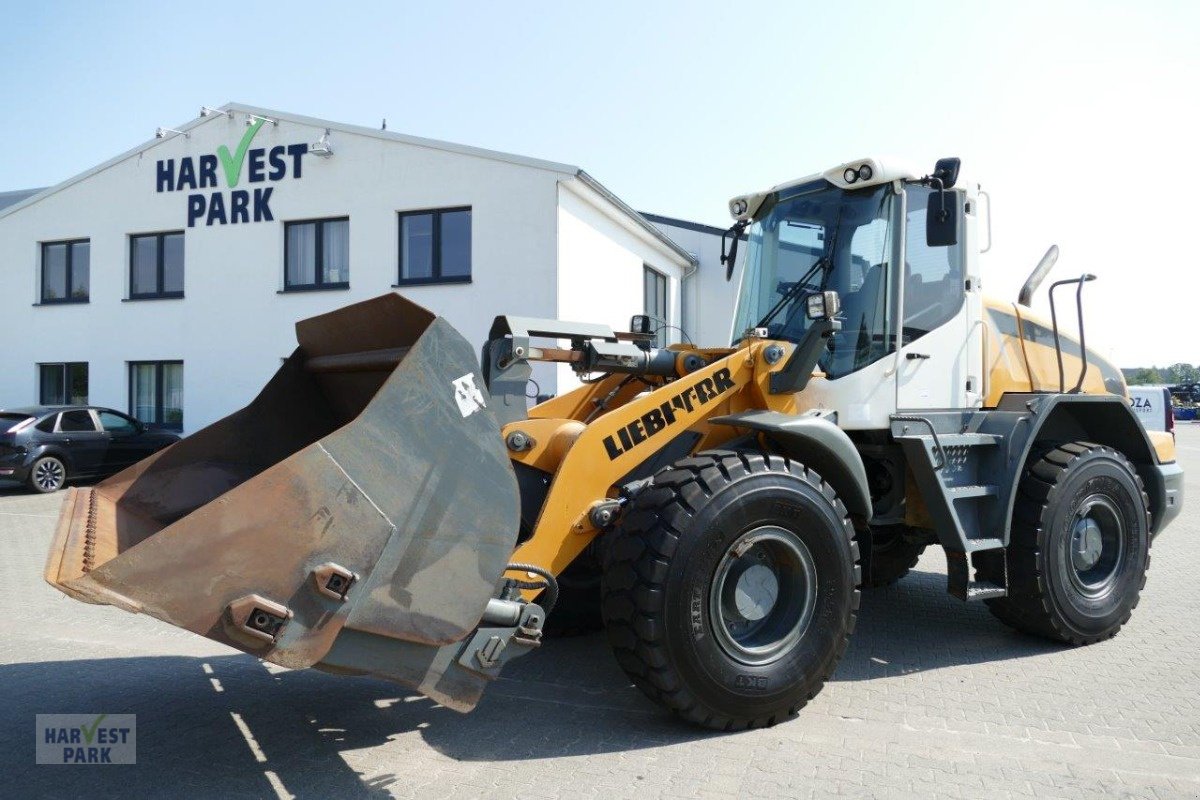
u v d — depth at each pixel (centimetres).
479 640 307
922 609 579
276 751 344
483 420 309
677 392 395
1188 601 607
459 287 1395
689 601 340
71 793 308
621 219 1550
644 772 321
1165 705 394
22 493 1289
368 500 281
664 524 341
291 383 426
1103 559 508
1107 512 500
